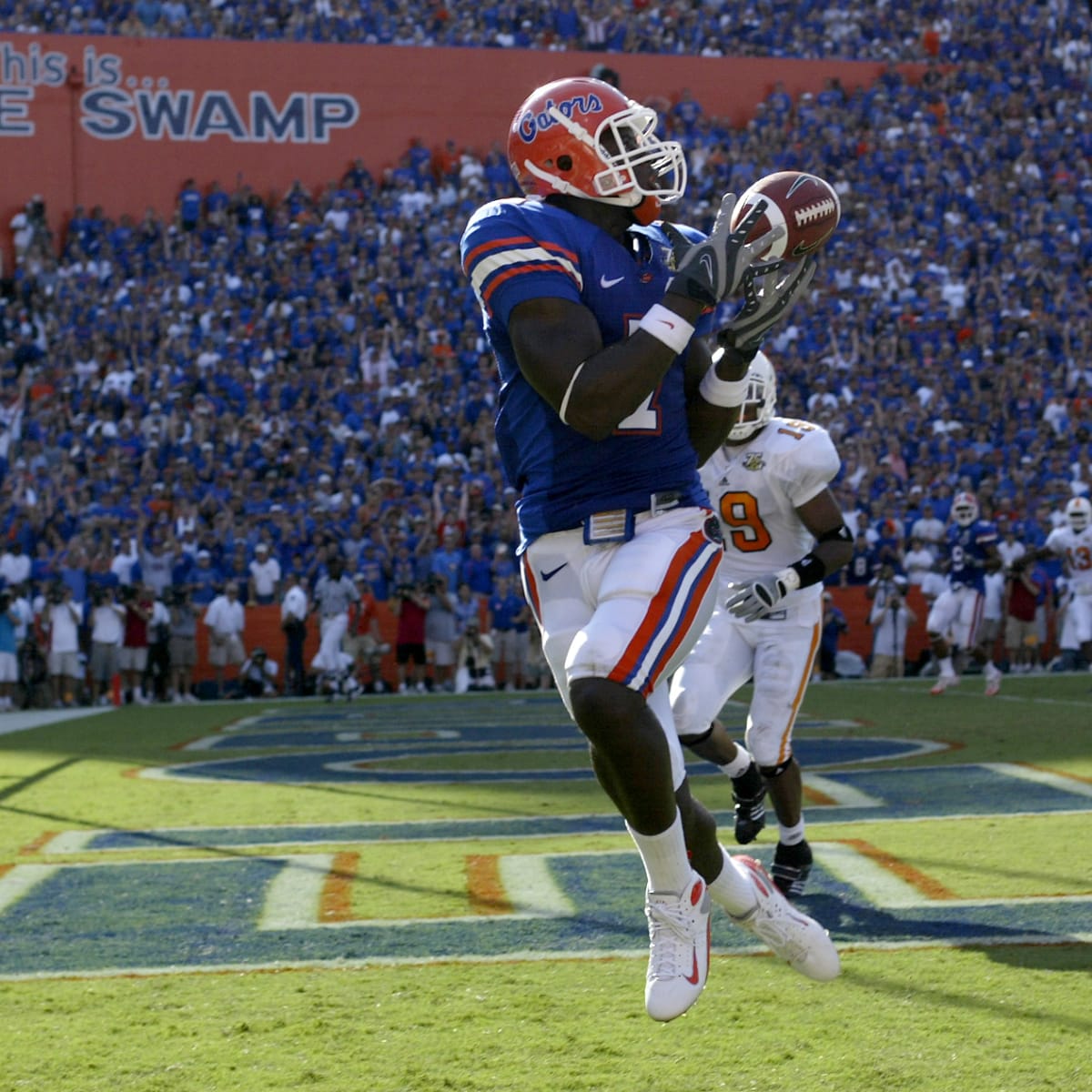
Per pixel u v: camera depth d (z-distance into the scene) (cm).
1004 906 785
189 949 735
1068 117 4759
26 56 4322
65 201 4378
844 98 4819
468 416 3603
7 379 3691
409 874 911
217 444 3428
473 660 2972
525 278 492
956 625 2464
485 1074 534
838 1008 609
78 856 1005
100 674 2809
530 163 531
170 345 3791
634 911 793
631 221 542
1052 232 4344
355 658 2842
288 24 4578
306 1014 618
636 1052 556
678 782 523
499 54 4619
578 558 520
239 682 2958
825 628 2967
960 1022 584
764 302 506
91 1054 567
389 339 3853
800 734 1809
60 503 3209
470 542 3108
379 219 4288
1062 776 1309
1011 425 3606
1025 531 3144
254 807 1245
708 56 4772
